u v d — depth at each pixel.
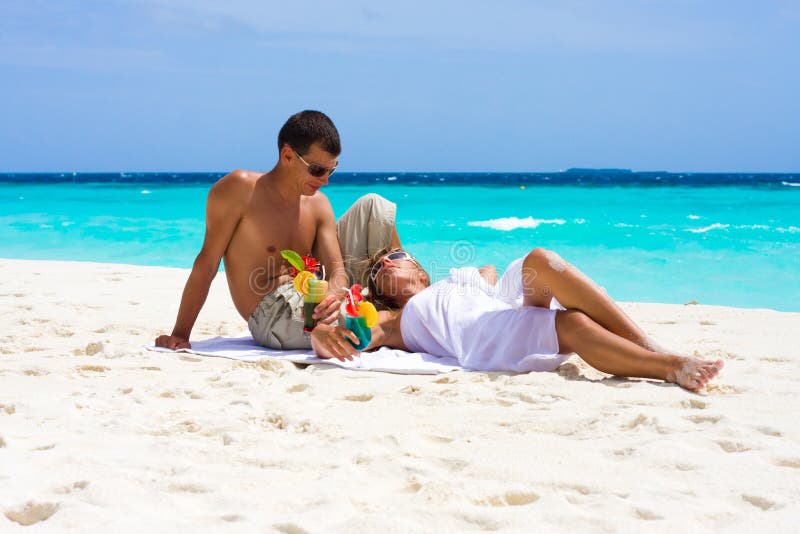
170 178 85.75
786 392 3.59
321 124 4.59
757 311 6.44
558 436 2.97
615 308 3.96
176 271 9.50
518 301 4.45
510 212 24.75
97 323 5.67
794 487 2.38
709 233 17.34
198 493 2.38
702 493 2.34
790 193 33.44
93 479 2.44
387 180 67.44
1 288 7.74
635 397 3.49
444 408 3.37
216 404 3.44
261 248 4.78
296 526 2.09
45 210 26.39
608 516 2.15
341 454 2.75
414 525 2.10
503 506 2.31
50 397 3.51
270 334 4.73
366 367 4.23
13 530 2.07
